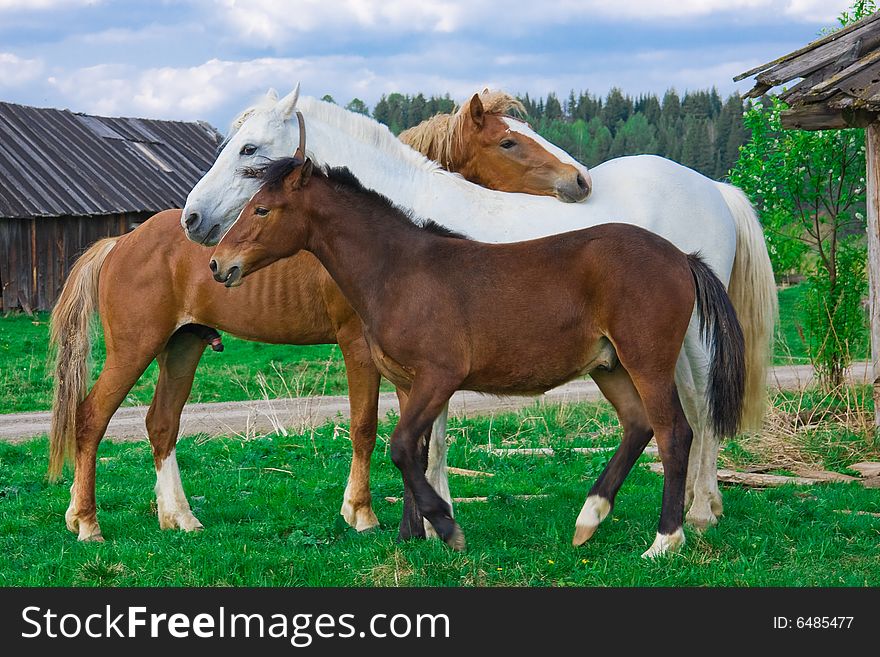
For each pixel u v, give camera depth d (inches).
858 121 337.4
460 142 249.8
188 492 296.0
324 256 208.5
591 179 241.9
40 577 202.1
